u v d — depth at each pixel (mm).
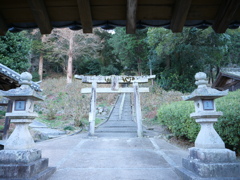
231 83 9875
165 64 18812
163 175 3143
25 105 2877
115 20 2479
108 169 3465
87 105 12875
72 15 2410
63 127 9211
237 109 3934
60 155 4492
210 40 12531
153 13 2385
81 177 3045
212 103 2863
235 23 2475
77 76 8281
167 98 14375
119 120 12062
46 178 2902
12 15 2369
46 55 21625
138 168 3527
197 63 14641
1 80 6641
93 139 6738
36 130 7902
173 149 5191
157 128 9539
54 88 19125
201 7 2312
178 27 2408
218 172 2457
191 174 2656
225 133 3941
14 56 10492
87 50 21875
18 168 2502
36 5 2137
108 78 8453
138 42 18109
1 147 6227
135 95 8102
